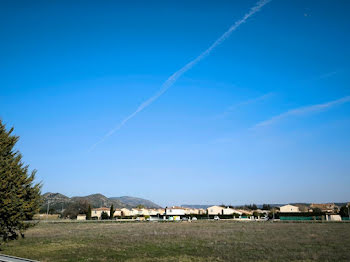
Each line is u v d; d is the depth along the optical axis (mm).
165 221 102000
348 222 79188
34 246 30797
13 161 28141
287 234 42656
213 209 139750
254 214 130875
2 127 29078
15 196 27000
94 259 22344
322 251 25391
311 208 151125
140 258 22922
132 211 166500
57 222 93312
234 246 29594
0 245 31125
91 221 101812
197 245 30750
